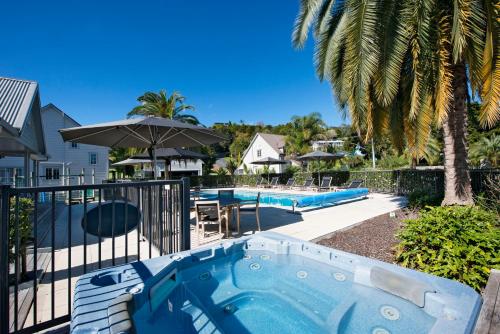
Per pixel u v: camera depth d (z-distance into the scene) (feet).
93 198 39.96
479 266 9.28
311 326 8.09
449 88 17.66
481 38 16.99
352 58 18.52
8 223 6.73
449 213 12.54
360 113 18.66
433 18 17.42
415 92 18.20
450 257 9.89
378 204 31.32
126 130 20.54
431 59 17.92
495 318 5.95
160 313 8.31
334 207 29.32
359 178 49.83
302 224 20.56
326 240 15.64
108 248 15.10
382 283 8.80
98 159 72.79
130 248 15.23
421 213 13.80
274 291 10.04
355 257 10.18
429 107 18.70
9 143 27.40
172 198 12.60
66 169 68.23
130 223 10.30
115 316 5.87
